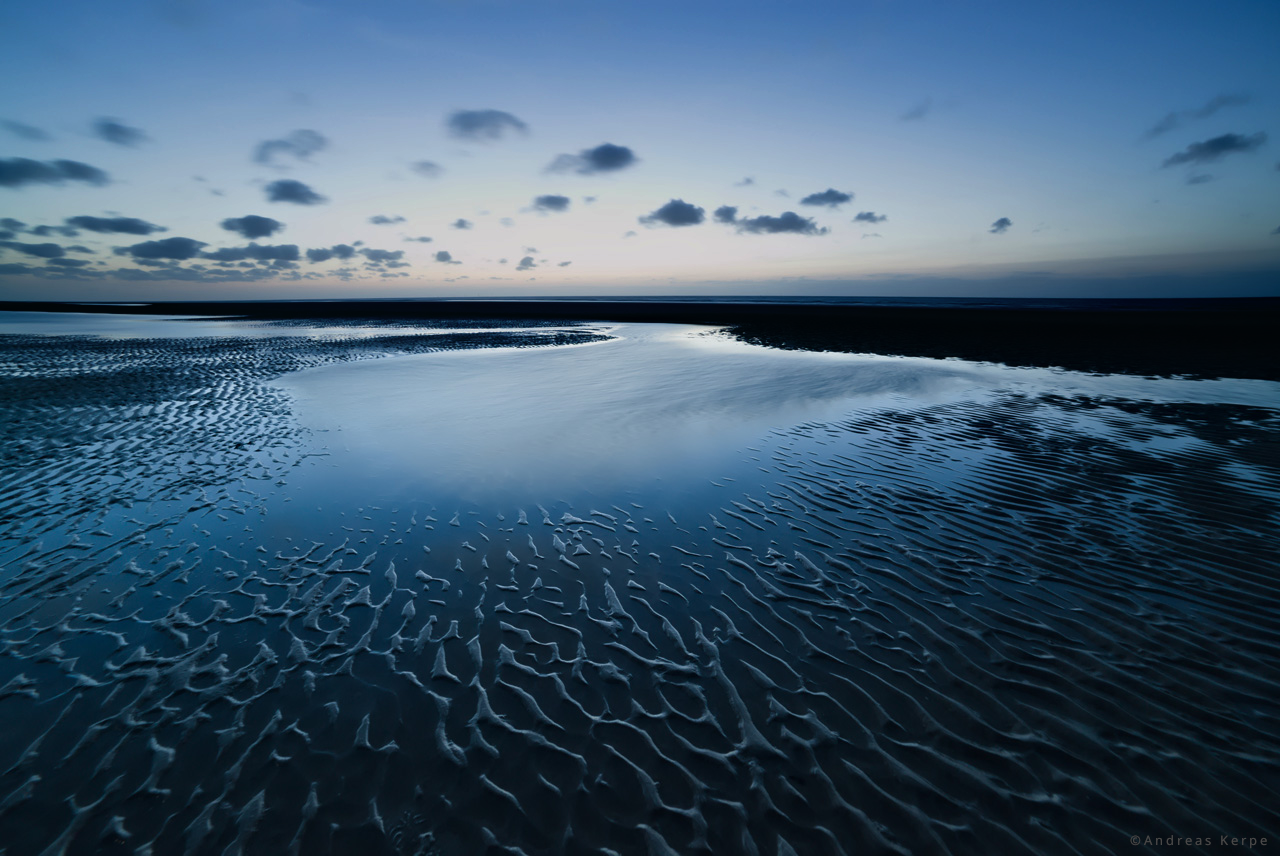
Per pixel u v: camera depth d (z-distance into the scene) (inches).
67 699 137.6
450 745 123.6
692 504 260.4
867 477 292.2
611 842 103.2
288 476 300.7
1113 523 232.8
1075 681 142.8
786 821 107.2
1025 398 481.7
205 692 140.3
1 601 182.4
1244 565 196.4
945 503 258.2
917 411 435.5
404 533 232.8
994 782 114.9
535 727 129.0
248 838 102.7
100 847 101.0
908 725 129.8
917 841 103.3
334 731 127.3
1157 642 157.5
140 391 541.6
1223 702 135.0
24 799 110.0
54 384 575.5
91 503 264.1
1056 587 186.5
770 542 222.5
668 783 114.8
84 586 191.8
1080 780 114.9
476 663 151.5
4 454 338.6
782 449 341.1
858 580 193.6
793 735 127.0
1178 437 352.5
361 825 105.6
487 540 226.1
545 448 347.3
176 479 296.2
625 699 138.0
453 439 369.1
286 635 164.4
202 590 189.6
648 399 492.1
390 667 149.9
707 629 167.2
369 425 407.2
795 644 159.8
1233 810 107.9
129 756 120.3
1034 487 274.2
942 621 169.6
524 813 108.1
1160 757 119.8
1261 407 433.1
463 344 1017.5
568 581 194.5
